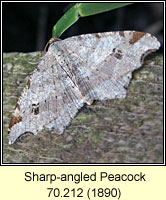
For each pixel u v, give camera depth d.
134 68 0.08
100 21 0.11
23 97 0.09
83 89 0.09
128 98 0.09
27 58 0.09
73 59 0.09
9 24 0.11
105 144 0.08
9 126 0.09
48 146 0.09
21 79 0.09
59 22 0.09
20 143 0.09
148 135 0.08
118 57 0.09
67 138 0.09
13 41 0.11
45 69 0.09
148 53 0.08
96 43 0.09
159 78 0.09
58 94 0.09
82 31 0.11
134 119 0.09
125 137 0.08
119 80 0.09
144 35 0.08
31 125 0.09
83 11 0.09
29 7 0.11
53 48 0.09
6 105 0.09
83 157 0.08
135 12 0.11
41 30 0.11
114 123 0.09
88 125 0.09
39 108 0.09
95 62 0.09
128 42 0.09
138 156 0.08
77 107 0.09
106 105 0.09
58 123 0.09
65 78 0.09
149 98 0.09
